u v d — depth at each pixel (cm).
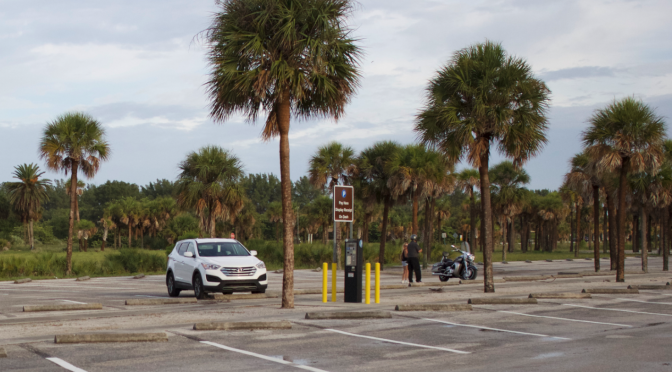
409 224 10925
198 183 3366
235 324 975
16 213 8256
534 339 909
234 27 1248
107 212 9138
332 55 1272
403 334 945
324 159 3519
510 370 679
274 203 9831
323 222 8169
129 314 1205
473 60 1719
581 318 1163
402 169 3203
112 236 10219
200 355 757
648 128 2150
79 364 691
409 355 771
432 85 1786
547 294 1531
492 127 1705
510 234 8806
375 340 888
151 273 3250
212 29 1278
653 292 1723
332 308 1307
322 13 1227
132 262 3291
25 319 1130
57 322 1063
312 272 3253
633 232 8225
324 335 928
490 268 1783
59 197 15488
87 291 2009
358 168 3562
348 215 1512
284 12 1223
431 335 939
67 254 3081
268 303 1456
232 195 3403
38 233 9562
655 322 1114
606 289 1691
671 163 3005
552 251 9038
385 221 3572
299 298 1638
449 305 1268
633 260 5250
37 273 3061
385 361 731
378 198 3600
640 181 3012
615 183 2959
